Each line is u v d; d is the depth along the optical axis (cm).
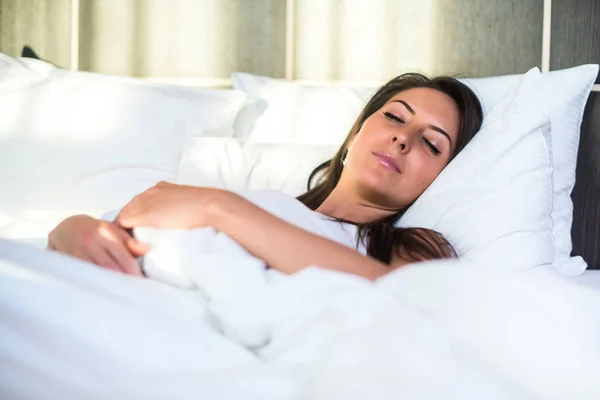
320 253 97
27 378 52
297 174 162
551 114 164
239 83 194
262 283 81
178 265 93
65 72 180
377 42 203
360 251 120
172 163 170
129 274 97
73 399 51
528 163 129
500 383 53
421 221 133
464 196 129
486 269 69
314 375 55
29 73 177
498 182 128
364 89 184
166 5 208
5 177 164
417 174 138
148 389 51
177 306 77
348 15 204
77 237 102
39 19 212
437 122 139
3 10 211
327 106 181
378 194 138
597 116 180
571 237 179
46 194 164
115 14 209
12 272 63
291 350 64
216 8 208
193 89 182
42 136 168
